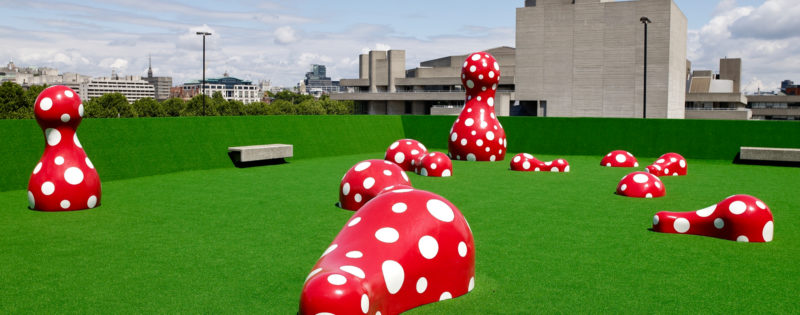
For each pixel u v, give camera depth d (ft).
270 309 14.40
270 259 19.01
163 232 22.90
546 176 41.70
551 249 20.40
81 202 27.55
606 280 16.87
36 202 27.14
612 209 28.30
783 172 45.73
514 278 16.96
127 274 17.33
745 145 55.21
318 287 11.80
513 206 29.09
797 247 20.67
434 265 14.49
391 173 27.63
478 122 52.31
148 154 42.22
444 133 67.97
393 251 13.74
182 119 46.34
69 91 27.53
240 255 19.48
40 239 21.74
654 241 21.59
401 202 14.89
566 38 202.08
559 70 204.44
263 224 24.49
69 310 14.42
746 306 14.79
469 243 15.43
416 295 14.24
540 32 205.26
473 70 52.01
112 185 36.32
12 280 16.78
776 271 17.80
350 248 13.69
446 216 15.03
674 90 199.93
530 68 207.92
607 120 61.77
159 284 16.40
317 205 29.14
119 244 20.98
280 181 38.45
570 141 62.85
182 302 14.93
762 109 358.64
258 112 422.82
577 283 16.56
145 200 30.58
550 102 206.39
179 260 18.86
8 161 34.96
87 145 38.78
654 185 32.17
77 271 17.63
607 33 196.13
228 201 30.32
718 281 16.81
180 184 36.86
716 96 237.25
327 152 57.98
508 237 22.22
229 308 14.49
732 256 19.49
